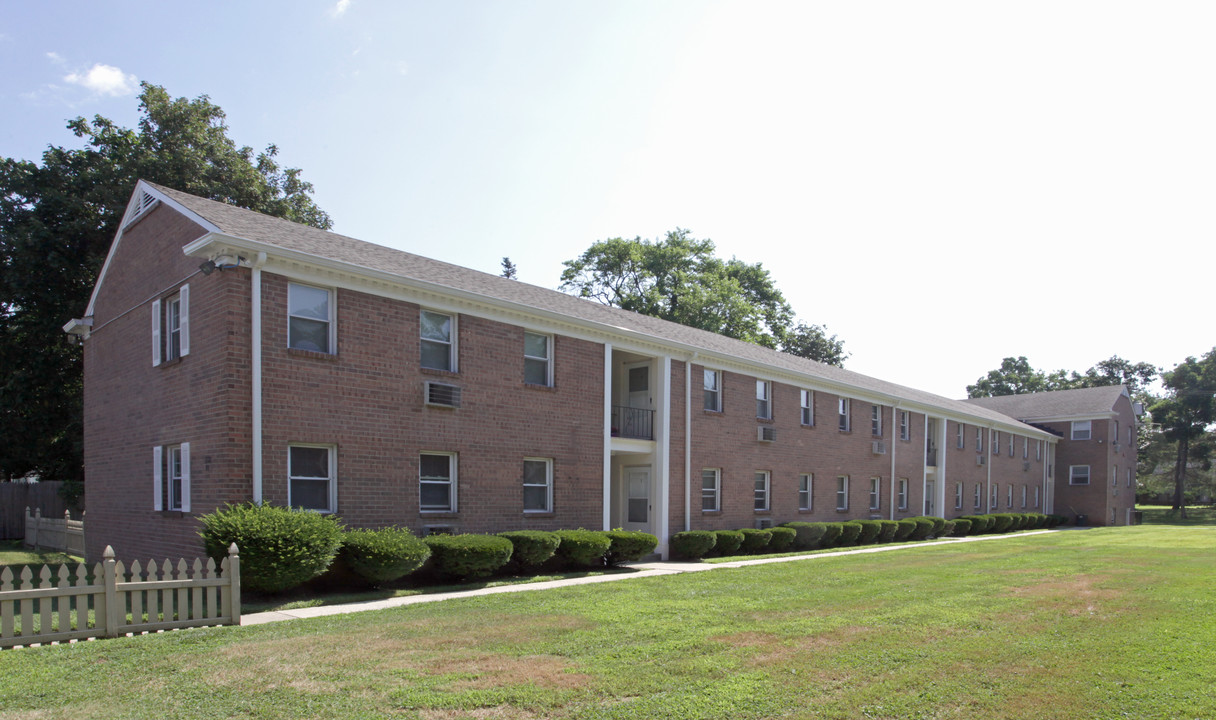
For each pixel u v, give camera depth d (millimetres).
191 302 13461
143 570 14555
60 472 29062
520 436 16969
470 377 16016
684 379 22109
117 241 16812
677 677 7008
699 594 12258
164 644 8234
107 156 25484
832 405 29234
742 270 55031
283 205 29031
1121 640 8695
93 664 7410
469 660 7586
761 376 25391
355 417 13914
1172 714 6070
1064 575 15188
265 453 12602
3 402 24344
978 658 7781
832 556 20578
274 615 10273
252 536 10930
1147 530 36312
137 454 15180
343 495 13625
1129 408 55219
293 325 13359
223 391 12297
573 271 51438
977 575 15172
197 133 26906
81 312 23859
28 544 22766
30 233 22688
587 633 8906
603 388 19219
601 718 5914
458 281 16828
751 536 22422
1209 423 61969
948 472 38031
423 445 14992
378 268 14547
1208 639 8773
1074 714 6062
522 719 5895
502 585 13867
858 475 30375
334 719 5863
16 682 6789
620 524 22078
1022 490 46719
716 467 23156
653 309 48875
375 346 14359
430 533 14867
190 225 13820
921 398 36719
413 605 11164
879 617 10102
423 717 5926
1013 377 88125
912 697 6457
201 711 6043
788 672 7207
